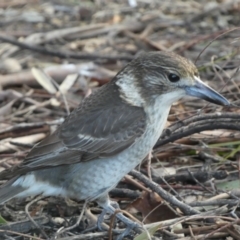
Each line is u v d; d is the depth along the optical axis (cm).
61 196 1038
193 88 1010
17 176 995
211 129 1144
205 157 1189
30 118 1356
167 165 1190
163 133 1148
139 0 1875
